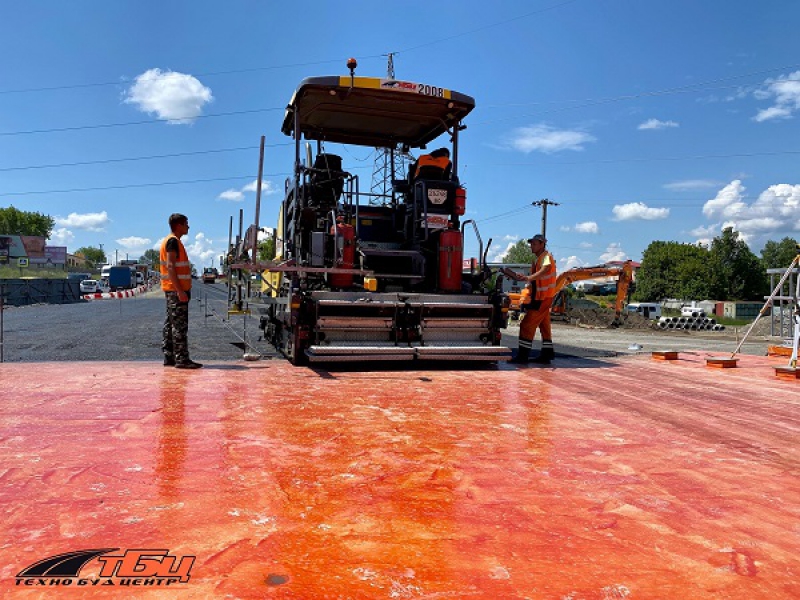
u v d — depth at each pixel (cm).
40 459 281
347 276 719
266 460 286
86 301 3791
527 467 285
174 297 626
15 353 794
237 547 186
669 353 825
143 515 211
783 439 360
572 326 2377
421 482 258
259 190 670
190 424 362
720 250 7625
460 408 441
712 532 209
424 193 784
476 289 789
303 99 772
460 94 775
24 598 152
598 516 222
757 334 2280
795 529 214
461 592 160
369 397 482
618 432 369
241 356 788
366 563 177
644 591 164
